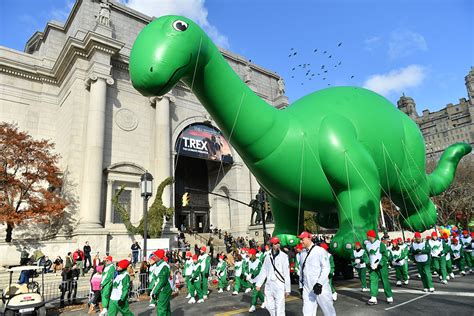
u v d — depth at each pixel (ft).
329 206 29.73
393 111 33.96
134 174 90.02
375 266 23.93
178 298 37.50
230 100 25.00
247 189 118.73
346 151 26.50
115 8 102.42
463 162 147.64
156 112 99.25
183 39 22.18
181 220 119.75
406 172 34.22
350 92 32.35
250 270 33.09
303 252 17.98
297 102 32.63
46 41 106.42
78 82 87.92
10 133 73.36
